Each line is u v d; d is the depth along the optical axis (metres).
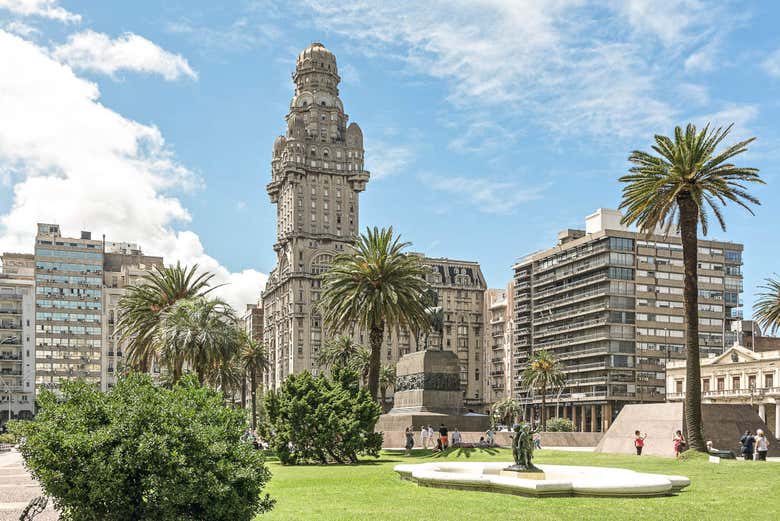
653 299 132.75
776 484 27.56
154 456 14.98
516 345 162.50
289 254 179.12
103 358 164.25
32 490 32.22
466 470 30.53
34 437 15.17
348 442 42.12
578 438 66.50
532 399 150.50
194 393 17.19
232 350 57.97
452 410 59.94
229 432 16.66
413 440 54.47
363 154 188.88
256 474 16.03
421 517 19.69
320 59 193.25
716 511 20.84
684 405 45.50
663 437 47.44
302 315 173.75
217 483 15.10
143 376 17.58
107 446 15.16
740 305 137.25
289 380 44.28
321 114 188.75
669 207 45.62
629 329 130.75
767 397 101.56
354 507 22.12
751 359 106.38
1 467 52.03
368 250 57.50
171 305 60.56
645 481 24.52
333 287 58.06
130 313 61.12
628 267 132.12
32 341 159.25
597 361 132.50
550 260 150.50
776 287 90.94
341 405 43.47
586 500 22.47
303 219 180.12
